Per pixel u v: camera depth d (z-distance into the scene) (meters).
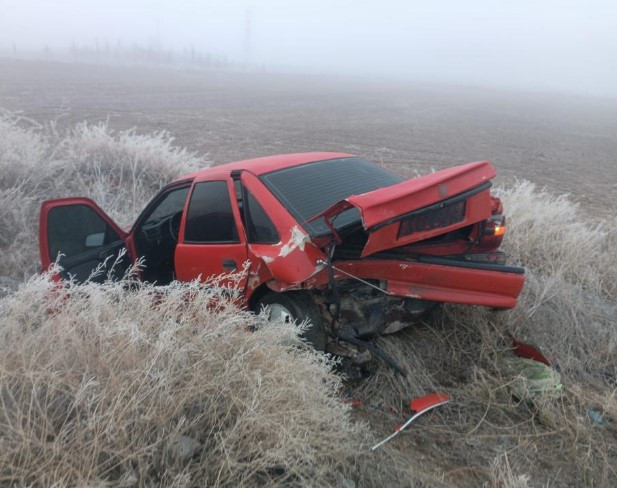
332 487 2.85
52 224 4.91
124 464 2.60
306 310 4.00
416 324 4.60
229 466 2.62
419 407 3.76
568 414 3.77
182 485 2.54
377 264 3.83
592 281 5.98
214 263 4.57
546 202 7.45
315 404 3.04
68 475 2.43
